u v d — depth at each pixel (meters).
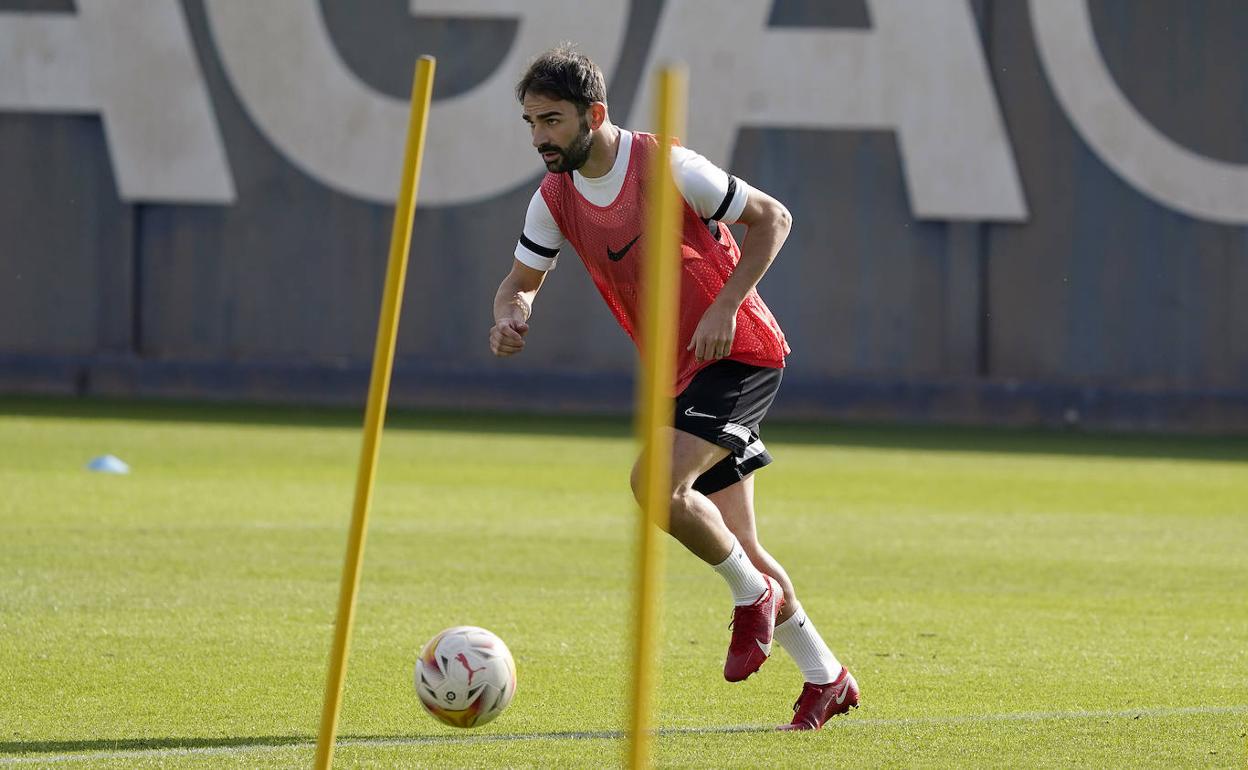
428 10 65.56
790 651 16.88
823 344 66.38
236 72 66.19
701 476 16.62
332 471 43.62
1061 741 16.27
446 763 14.91
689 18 64.62
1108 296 65.75
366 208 66.62
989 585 27.91
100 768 14.53
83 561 28.02
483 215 66.25
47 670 19.25
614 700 18.11
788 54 64.94
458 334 66.75
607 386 66.44
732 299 15.66
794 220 65.81
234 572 27.22
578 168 16.19
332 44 66.06
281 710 17.27
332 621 23.00
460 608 24.36
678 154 15.92
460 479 42.62
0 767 14.53
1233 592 27.47
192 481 40.31
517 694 18.33
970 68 65.00
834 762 15.24
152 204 67.06
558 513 36.31
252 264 67.06
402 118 66.19
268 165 66.69
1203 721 17.30
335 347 67.12
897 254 66.00
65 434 51.44
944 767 15.09
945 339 66.19
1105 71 65.06
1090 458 53.53
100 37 66.19
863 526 35.72
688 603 25.53
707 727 16.83
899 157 65.56
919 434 61.09
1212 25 64.81
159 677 18.95
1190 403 65.38
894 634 23.05
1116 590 27.53
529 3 65.06
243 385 67.06
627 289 16.72
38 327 67.44
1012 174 65.31
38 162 66.81
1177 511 39.56
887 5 64.88
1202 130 65.12
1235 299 65.44
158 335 67.44
